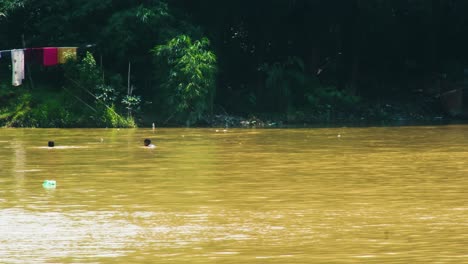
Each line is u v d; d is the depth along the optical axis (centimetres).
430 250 3678
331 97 12212
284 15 12175
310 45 12550
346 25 12694
